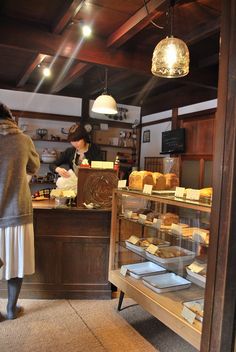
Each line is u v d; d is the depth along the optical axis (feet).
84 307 8.30
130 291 7.38
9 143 7.09
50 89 17.57
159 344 6.68
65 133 17.99
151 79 15.51
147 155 19.35
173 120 16.83
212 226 4.40
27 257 7.38
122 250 8.75
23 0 8.09
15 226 7.13
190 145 15.65
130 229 8.86
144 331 7.17
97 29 9.60
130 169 19.62
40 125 17.61
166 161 8.92
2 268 7.13
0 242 7.04
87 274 8.86
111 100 11.45
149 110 19.33
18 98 17.06
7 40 8.96
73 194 9.27
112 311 8.13
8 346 6.35
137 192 7.77
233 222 4.13
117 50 10.41
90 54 10.02
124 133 19.71
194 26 9.04
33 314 7.77
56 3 8.18
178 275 7.30
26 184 7.40
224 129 4.21
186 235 6.80
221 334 4.21
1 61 13.66
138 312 8.11
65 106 17.99
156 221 7.66
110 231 8.80
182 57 7.05
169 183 8.20
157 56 7.11
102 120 18.92
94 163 9.20
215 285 4.31
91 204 8.91
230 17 4.11
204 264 6.61
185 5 7.79
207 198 6.08
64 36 9.60
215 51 11.36
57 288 8.75
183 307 6.03
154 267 8.37
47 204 9.34
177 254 7.38
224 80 4.21
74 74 13.52
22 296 8.64
